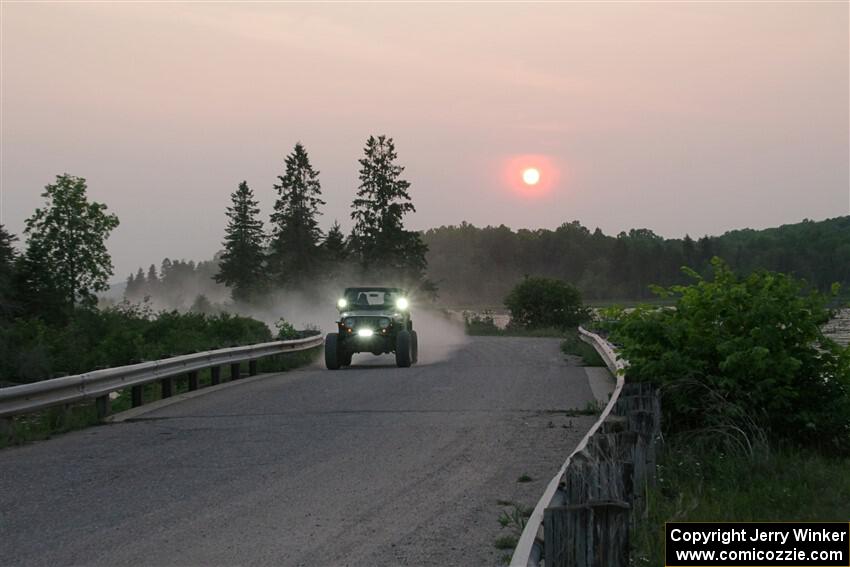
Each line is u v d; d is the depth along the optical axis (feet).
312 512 48.93
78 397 84.79
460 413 86.84
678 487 53.93
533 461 62.75
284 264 536.01
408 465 61.72
